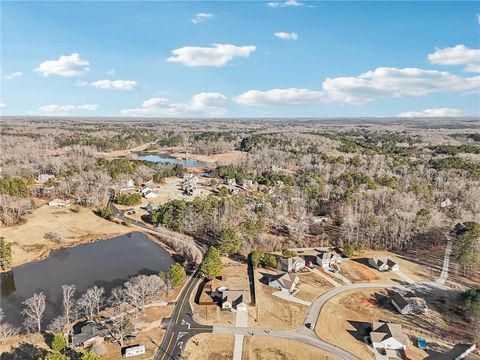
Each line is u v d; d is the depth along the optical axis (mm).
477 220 130250
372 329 74438
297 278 95625
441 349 70438
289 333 73875
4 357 65750
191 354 67188
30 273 101688
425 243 118875
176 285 90188
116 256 113062
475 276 99375
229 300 82438
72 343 68250
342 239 120188
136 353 66562
